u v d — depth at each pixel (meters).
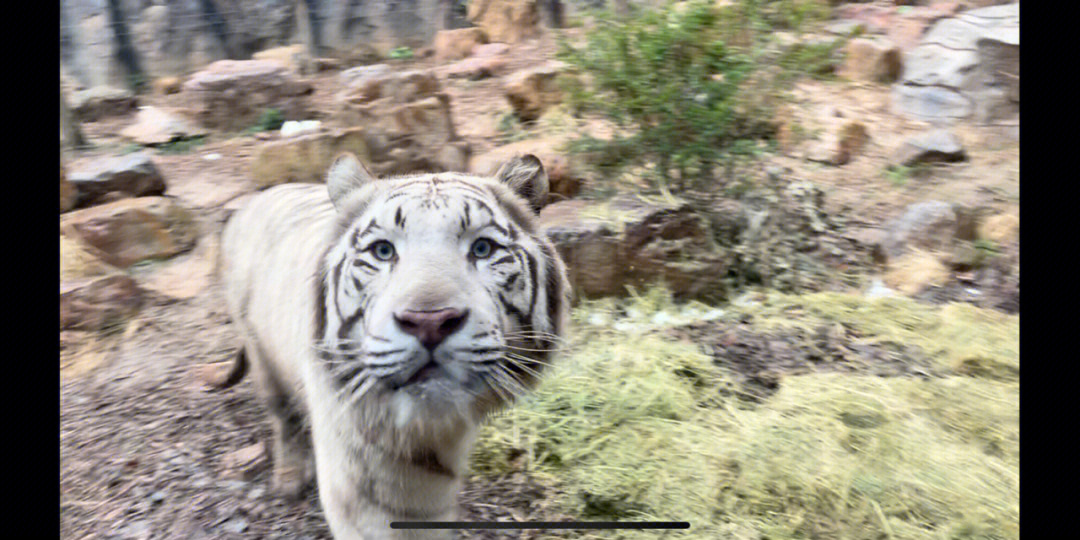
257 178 3.52
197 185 3.59
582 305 2.63
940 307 2.75
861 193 3.49
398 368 1.23
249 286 1.78
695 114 2.78
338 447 1.40
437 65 5.51
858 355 2.45
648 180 3.00
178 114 4.52
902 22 5.14
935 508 1.82
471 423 1.44
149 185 3.37
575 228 2.62
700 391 2.24
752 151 2.88
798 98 4.13
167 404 2.22
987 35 4.13
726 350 2.46
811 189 3.16
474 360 1.24
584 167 3.04
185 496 1.88
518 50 5.51
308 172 3.52
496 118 4.17
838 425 2.05
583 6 3.18
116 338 2.55
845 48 4.70
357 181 1.44
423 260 1.26
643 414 2.13
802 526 1.80
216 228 3.14
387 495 1.43
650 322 2.58
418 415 1.28
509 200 1.42
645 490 1.90
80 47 5.51
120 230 2.96
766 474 1.91
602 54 2.89
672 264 2.69
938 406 2.16
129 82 5.52
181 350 2.50
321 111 4.60
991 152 3.76
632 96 2.88
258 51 6.02
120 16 5.54
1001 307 2.77
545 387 2.20
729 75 2.76
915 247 3.05
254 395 2.26
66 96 4.18
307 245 1.54
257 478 1.93
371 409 1.34
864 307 2.71
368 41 6.11
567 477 1.95
